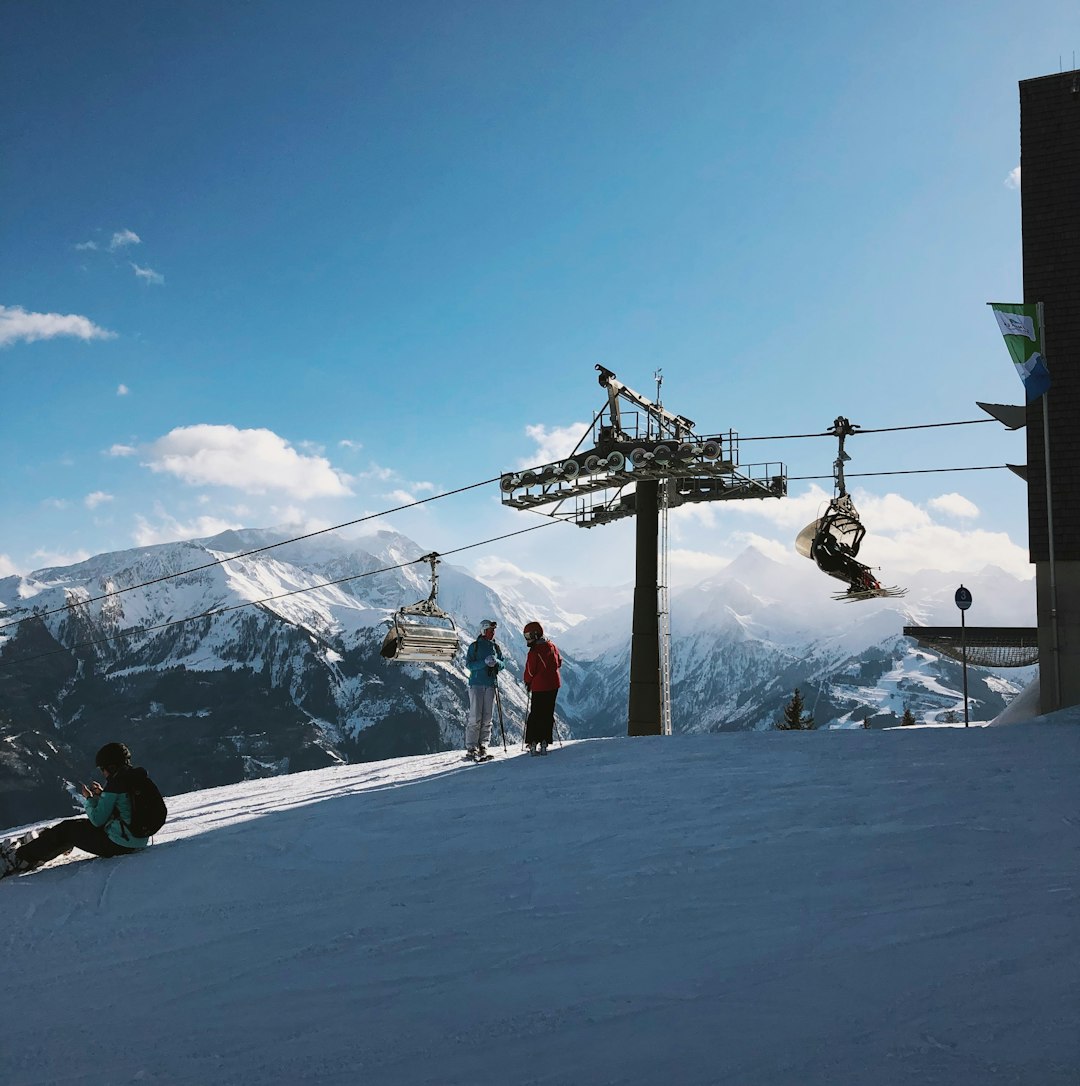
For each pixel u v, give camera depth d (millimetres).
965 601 21938
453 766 15344
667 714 27797
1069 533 19359
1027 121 21516
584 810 10266
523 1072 4152
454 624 25547
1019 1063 3822
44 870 9914
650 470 27172
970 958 4992
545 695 15461
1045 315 20469
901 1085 3719
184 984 5988
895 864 7008
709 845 8172
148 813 10219
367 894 7746
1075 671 19031
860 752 12617
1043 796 9023
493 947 5992
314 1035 4844
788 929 5746
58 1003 5910
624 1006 4785
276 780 18219
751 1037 4273
